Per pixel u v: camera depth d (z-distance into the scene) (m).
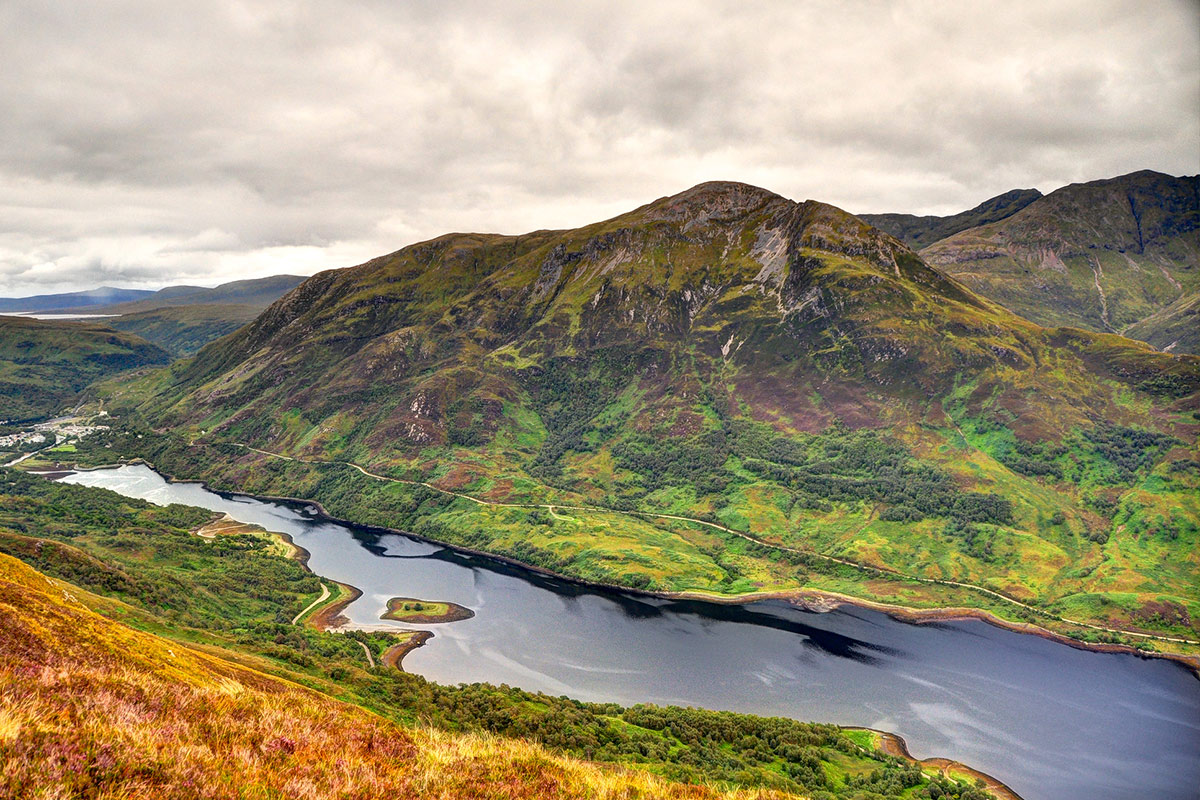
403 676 117.44
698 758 96.19
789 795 24.47
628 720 113.12
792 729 116.31
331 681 103.25
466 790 18.86
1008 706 141.62
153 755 15.07
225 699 21.67
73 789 12.47
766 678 150.25
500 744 25.12
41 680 18.03
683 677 149.00
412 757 20.78
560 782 20.95
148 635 66.81
